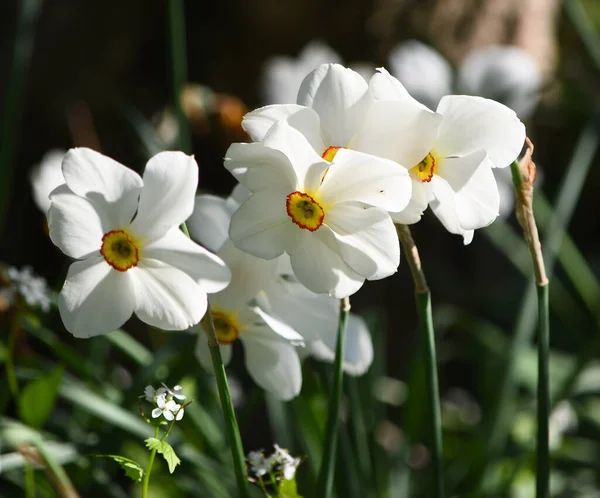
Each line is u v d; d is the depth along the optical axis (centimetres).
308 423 110
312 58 142
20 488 112
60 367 103
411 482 138
